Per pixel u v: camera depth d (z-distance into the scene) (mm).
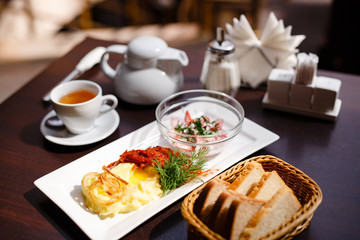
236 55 781
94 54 860
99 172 588
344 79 816
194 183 552
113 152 624
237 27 766
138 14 1877
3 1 1984
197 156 600
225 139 593
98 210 510
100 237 476
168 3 1849
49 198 533
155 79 712
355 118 710
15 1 2008
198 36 1811
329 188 567
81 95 673
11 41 1785
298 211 467
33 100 765
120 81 731
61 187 553
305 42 1740
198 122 630
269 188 499
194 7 1882
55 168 610
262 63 773
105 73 772
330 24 1279
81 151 644
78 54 915
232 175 540
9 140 666
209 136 570
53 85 807
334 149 641
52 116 705
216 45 711
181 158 570
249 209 450
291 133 679
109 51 739
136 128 693
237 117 667
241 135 660
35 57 1678
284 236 452
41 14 1951
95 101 641
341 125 694
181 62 715
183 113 698
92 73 848
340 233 500
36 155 634
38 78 830
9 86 1493
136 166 570
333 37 1286
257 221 445
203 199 480
